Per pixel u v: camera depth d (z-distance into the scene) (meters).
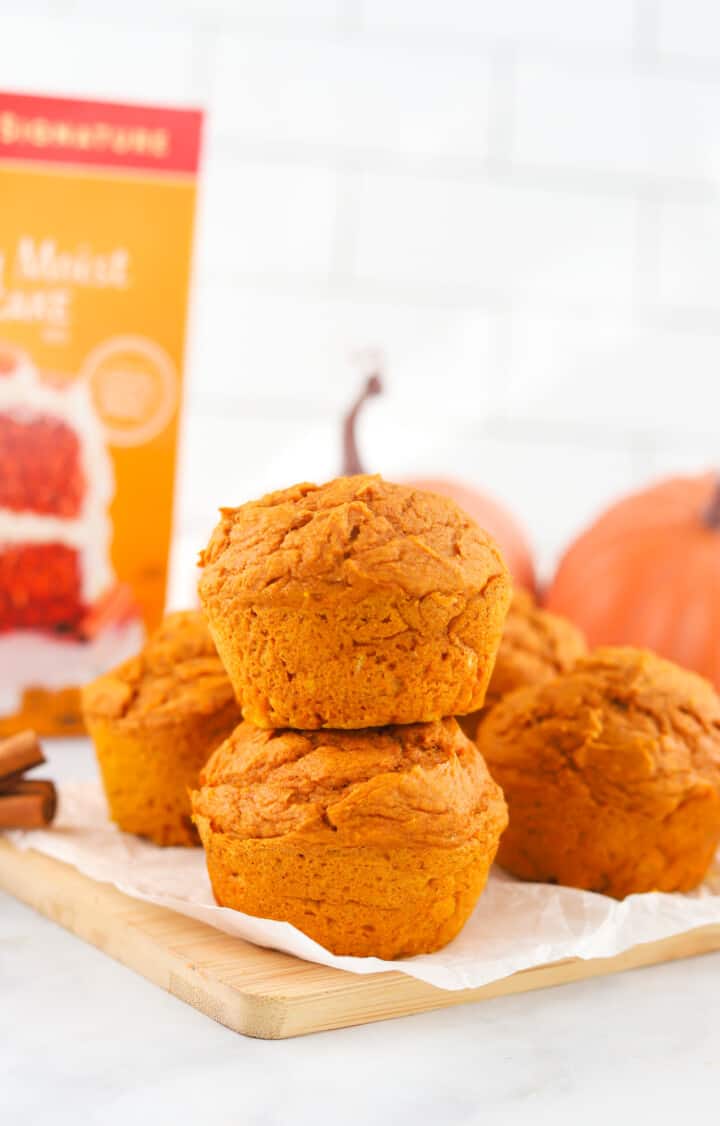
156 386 0.82
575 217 1.02
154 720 0.69
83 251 0.81
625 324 1.03
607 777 0.67
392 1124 0.53
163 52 0.99
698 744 0.67
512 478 1.03
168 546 0.83
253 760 0.64
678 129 1.02
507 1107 0.55
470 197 1.01
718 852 0.71
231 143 1.00
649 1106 0.56
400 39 1.00
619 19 1.02
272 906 0.63
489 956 0.63
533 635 0.74
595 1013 0.62
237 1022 0.61
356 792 0.62
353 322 1.01
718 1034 0.61
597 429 1.03
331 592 0.62
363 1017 0.61
